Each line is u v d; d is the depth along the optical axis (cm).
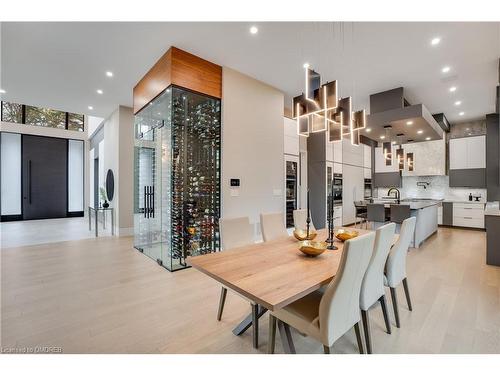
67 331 199
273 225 292
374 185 841
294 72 415
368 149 816
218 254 199
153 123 399
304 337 193
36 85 455
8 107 789
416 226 463
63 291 273
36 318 218
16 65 381
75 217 902
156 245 394
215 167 391
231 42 328
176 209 358
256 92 442
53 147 876
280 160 488
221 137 392
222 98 391
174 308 238
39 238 538
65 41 320
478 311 232
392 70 405
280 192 484
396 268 213
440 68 396
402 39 320
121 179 569
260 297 122
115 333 197
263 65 391
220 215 390
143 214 434
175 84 337
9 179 798
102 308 237
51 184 873
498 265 359
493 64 383
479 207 655
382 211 484
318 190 629
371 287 177
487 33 305
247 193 424
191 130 368
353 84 454
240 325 195
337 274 132
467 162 682
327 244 227
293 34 311
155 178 399
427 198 765
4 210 790
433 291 276
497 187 630
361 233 274
